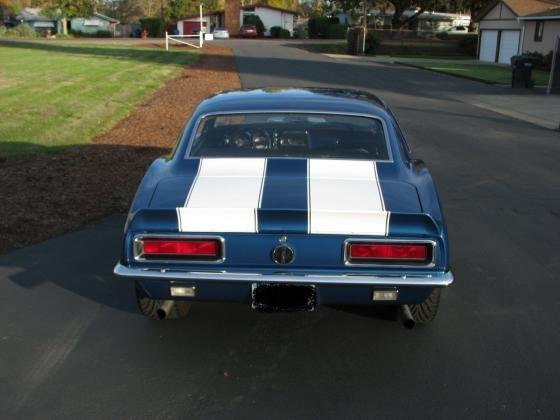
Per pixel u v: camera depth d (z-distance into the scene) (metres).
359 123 4.28
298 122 4.28
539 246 5.76
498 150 10.62
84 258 5.28
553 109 16.62
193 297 3.45
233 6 78.19
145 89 18.06
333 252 3.27
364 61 37.47
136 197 3.65
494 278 4.95
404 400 3.25
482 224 6.42
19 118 12.20
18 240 5.68
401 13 57.12
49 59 28.55
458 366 3.60
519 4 37.09
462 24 64.00
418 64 35.50
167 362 3.64
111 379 3.45
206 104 4.55
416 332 4.02
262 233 3.26
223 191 3.55
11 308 4.32
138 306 4.06
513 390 3.35
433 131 12.58
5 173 7.99
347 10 58.22
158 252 3.32
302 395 3.29
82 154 9.32
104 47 40.72
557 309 4.39
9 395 3.29
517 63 22.25
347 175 3.77
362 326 4.10
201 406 3.19
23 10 79.94
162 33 74.94
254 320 4.17
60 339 3.90
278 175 3.75
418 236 3.25
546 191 7.85
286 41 62.09
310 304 3.37
